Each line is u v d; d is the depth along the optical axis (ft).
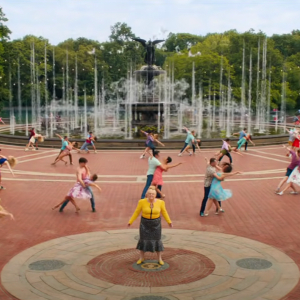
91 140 107.86
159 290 30.50
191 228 45.93
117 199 58.80
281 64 283.79
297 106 287.69
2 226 46.47
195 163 90.84
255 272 33.60
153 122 149.07
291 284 31.42
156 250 34.91
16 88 279.90
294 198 59.06
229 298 29.22
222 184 68.74
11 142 125.80
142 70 152.56
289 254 38.01
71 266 35.04
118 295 29.78
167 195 61.05
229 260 36.19
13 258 36.86
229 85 248.52
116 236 42.88
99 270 34.17
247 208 53.93
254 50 273.13
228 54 280.72
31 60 280.10
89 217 50.16
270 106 264.93
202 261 36.01
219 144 118.62
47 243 40.70
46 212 52.29
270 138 126.21
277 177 74.95
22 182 70.59
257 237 42.80
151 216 34.58
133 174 78.13
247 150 113.70
